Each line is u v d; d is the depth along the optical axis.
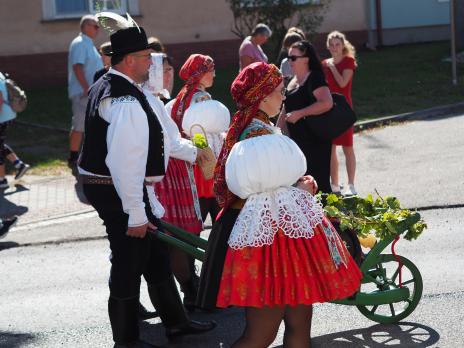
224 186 4.94
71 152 12.80
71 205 10.84
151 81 6.91
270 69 4.88
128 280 5.55
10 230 9.84
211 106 6.84
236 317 6.62
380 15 24.52
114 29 5.48
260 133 4.85
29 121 16.14
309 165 8.64
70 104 17.83
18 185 11.95
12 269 8.34
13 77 20.56
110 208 5.48
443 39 25.52
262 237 4.65
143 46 5.45
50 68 20.78
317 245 4.72
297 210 4.72
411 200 9.90
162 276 5.94
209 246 4.95
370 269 6.26
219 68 22.20
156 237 5.62
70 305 7.16
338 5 24.00
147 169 5.47
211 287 4.85
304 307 4.86
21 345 6.29
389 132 14.09
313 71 8.59
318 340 6.03
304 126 8.56
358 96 17.02
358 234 5.76
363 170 11.68
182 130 6.91
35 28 20.56
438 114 15.29
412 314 6.41
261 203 4.72
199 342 6.14
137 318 5.68
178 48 22.12
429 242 8.27
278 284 4.64
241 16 20.70
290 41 10.12
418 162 11.80
